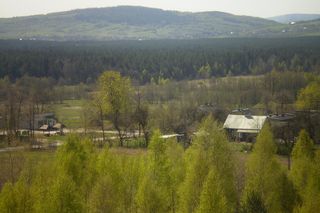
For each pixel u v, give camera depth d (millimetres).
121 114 134250
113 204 55969
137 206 58406
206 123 80938
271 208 60000
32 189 56625
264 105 167500
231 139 122875
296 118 126875
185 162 66812
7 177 80125
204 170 56438
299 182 65188
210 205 50406
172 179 62156
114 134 139000
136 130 143500
